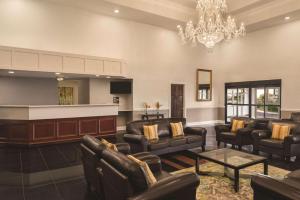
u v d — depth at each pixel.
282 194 1.59
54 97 8.15
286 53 8.02
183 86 9.91
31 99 7.68
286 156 4.42
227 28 5.64
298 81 7.68
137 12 7.56
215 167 4.09
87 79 8.46
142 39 8.68
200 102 10.38
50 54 6.54
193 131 5.42
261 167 4.09
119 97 8.79
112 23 8.02
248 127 5.61
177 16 8.20
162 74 9.23
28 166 4.18
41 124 5.85
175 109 9.66
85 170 3.20
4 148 5.58
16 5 6.48
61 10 7.11
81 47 7.45
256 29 8.81
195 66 10.17
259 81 8.88
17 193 3.05
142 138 4.34
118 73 7.82
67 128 6.28
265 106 8.74
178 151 5.20
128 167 1.92
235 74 9.88
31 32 6.68
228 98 10.28
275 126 5.02
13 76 7.36
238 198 2.89
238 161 3.34
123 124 8.88
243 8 7.78
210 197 2.92
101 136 6.94
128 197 1.85
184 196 1.93
